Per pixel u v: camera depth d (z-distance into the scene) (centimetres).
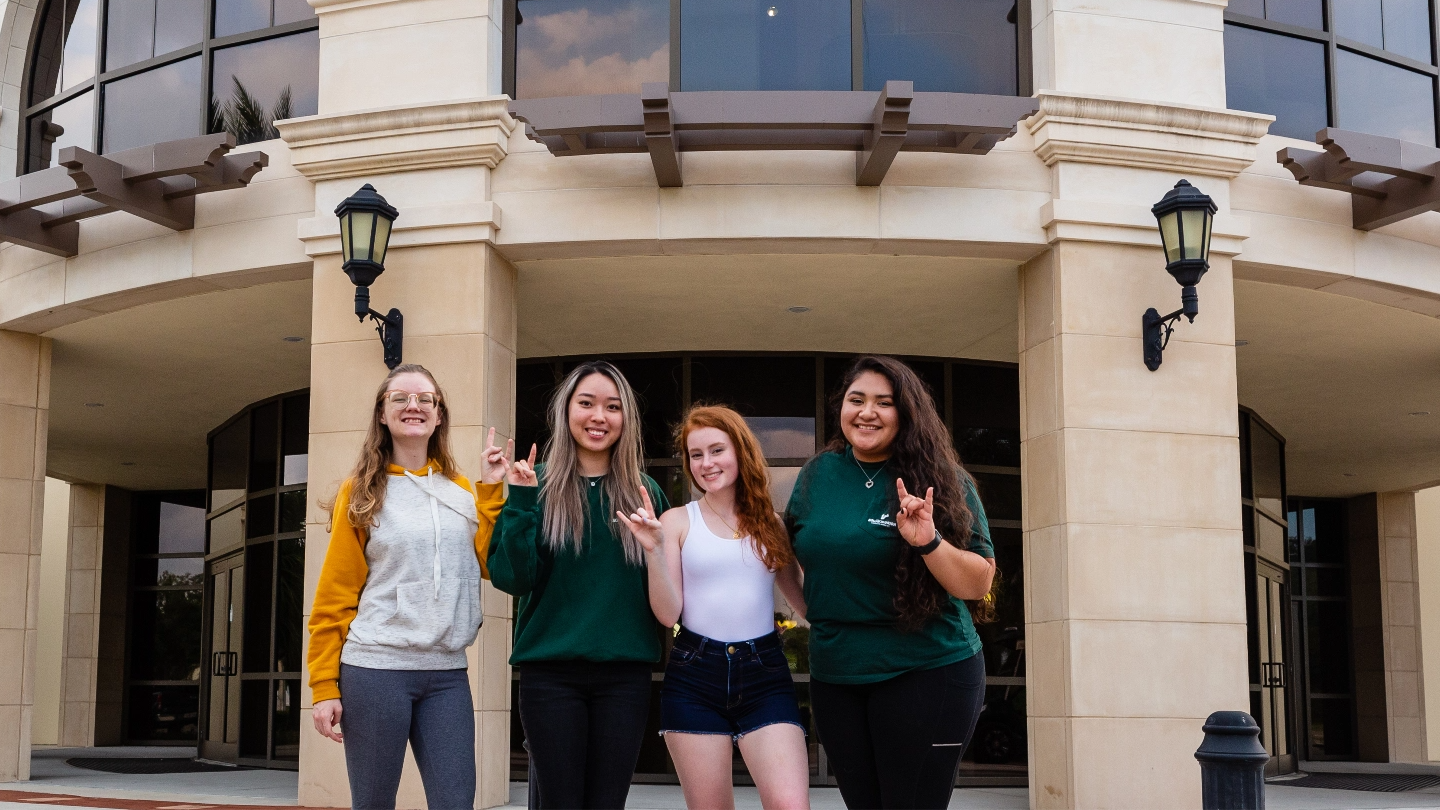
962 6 849
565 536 364
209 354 1094
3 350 1007
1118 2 821
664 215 787
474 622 371
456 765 355
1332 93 900
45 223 906
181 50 937
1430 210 829
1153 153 801
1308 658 1788
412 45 827
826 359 1059
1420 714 1747
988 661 1038
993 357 1076
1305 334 1025
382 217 762
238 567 1287
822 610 358
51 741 1848
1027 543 817
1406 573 1786
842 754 359
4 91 1029
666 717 369
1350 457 1556
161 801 838
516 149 807
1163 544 776
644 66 844
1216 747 436
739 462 376
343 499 365
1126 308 793
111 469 1706
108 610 1820
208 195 868
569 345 1044
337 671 358
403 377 372
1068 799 751
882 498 356
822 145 763
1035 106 750
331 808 783
